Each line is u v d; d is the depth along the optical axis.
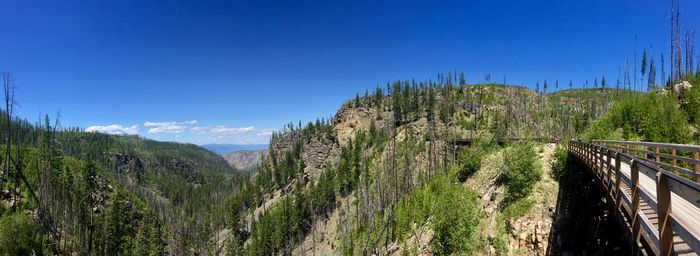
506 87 171.75
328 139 174.75
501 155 45.28
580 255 26.34
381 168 104.94
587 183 28.31
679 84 34.94
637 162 9.86
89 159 111.81
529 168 34.25
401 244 52.19
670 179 7.14
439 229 37.28
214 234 128.75
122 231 90.25
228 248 106.19
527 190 33.62
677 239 8.84
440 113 143.00
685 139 26.69
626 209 11.77
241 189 178.75
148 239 90.88
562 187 31.95
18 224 61.50
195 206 175.25
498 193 37.16
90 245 81.25
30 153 90.12
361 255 66.88
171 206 171.25
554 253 28.09
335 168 147.38
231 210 125.81
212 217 149.50
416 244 44.59
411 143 115.12
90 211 90.31
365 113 181.25
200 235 118.44
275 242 99.25
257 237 106.38
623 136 32.81
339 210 105.62
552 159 36.12
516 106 142.50
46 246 66.00
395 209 67.75
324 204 110.50
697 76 34.22
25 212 69.25
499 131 101.31
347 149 152.25
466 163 50.31
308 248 98.38
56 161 90.19
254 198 161.00
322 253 92.31
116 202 92.69
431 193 53.72
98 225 87.94
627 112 35.31
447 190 43.16
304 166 163.62
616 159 13.30
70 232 78.44
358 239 77.94
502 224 33.19
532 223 30.81
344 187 116.50
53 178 82.94
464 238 33.94
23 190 76.44
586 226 27.30
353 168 119.88
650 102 34.22
